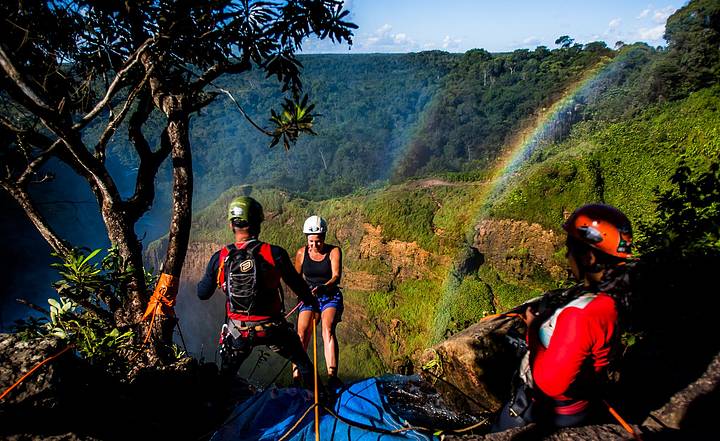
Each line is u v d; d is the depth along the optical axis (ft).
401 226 192.34
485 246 170.81
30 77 15.11
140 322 16.71
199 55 18.29
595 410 8.04
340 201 224.53
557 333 6.97
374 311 192.44
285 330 12.41
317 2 17.48
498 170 211.41
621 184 146.41
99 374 13.19
